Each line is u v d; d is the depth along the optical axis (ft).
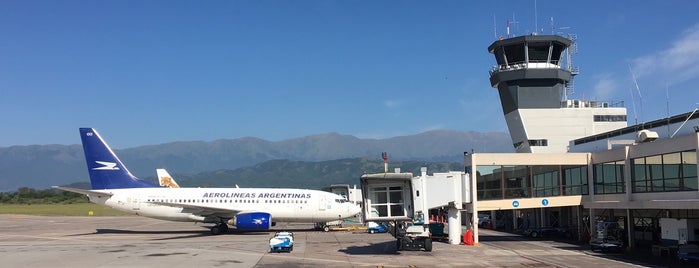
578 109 264.52
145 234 176.55
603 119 265.13
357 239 153.79
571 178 143.02
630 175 121.49
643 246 128.16
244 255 113.09
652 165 113.29
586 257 109.50
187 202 177.37
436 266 95.81
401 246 119.14
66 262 102.06
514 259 106.01
